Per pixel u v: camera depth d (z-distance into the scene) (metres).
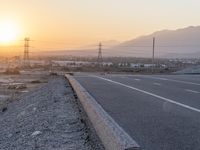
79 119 15.57
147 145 9.93
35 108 24.83
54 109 20.38
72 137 12.61
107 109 16.77
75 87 27.48
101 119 11.25
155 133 11.42
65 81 43.81
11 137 16.94
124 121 13.56
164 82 36.59
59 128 14.51
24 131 16.86
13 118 25.45
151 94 24.00
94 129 12.48
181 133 11.41
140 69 108.38
